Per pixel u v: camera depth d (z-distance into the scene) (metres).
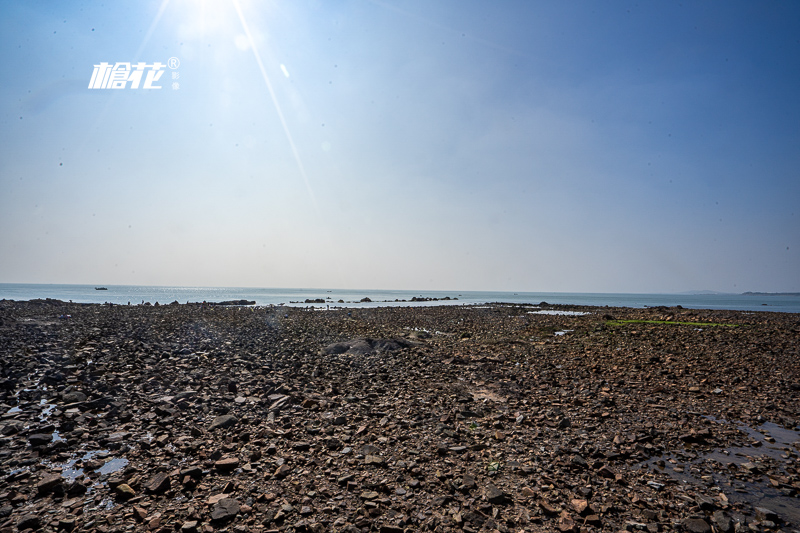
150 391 10.71
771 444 7.79
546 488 5.88
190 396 10.23
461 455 7.11
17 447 6.84
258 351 17.92
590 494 5.74
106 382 11.31
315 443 7.48
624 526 4.96
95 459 6.52
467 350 19.48
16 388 10.50
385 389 11.75
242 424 8.42
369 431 8.22
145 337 20.84
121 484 5.61
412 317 42.03
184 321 31.31
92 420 8.24
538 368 14.98
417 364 15.65
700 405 10.30
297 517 5.03
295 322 33.38
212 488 5.69
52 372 12.16
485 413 9.58
